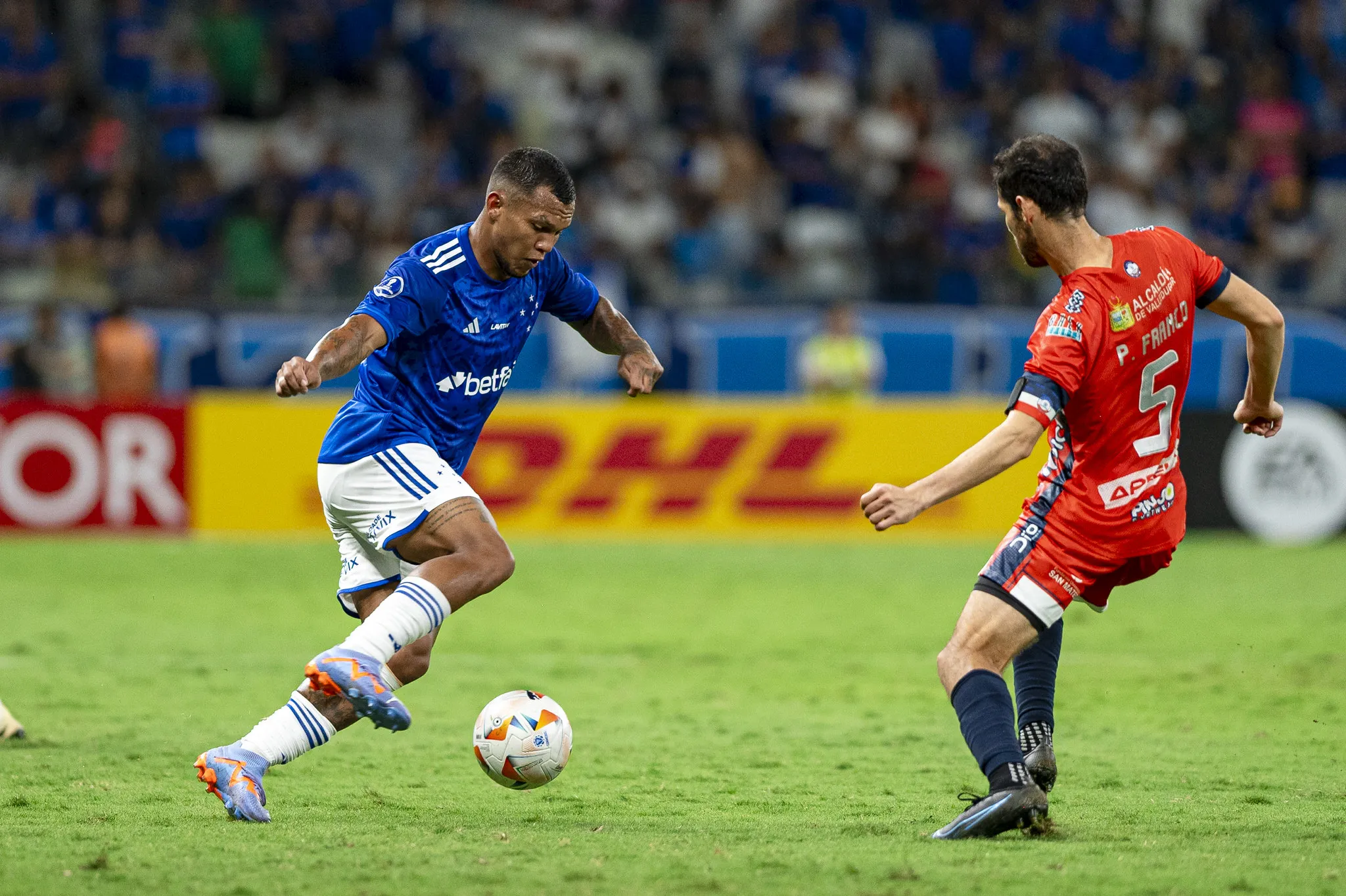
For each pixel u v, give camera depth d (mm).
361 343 15906
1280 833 15758
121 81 70625
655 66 79750
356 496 16766
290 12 73375
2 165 67312
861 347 57531
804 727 23453
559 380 60188
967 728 15438
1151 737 22469
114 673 27828
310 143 70250
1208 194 73875
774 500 50281
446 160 69062
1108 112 77250
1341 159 77188
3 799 17453
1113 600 38469
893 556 46969
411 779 19250
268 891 13016
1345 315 64562
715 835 15727
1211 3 81625
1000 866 13945
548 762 17312
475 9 79688
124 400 48000
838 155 73625
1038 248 15570
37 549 45594
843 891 13008
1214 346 62250
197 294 62000
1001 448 14672
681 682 27828
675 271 68062
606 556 46312
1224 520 50688
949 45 78938
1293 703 25453
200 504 48469
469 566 16141
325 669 14867
